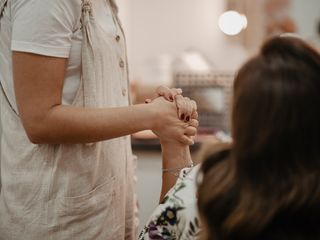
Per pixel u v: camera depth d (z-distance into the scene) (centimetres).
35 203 101
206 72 305
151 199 235
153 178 236
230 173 65
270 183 62
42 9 90
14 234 103
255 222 61
